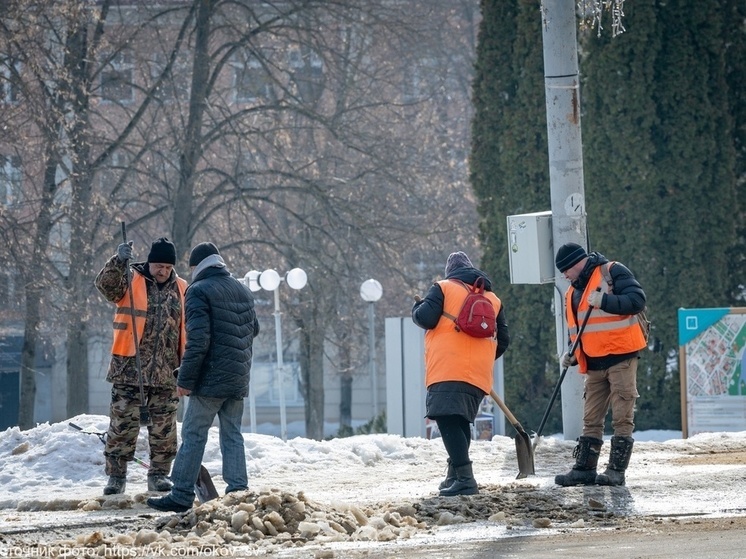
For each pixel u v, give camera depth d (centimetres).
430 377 2575
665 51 5938
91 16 7856
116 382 2805
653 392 5791
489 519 2247
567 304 2752
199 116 8269
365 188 8831
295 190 8219
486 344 2580
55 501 2739
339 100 9194
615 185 5900
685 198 5875
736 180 6044
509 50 6253
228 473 2466
